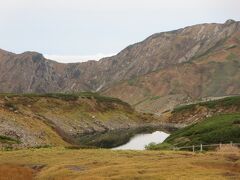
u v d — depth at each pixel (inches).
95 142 6584.6
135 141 6451.8
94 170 2138.3
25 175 2198.6
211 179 1787.6
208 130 4033.0
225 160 2381.9
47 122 6353.3
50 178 2081.7
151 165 2237.9
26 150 3275.1
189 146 3464.6
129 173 1994.3
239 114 4820.4
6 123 5226.4
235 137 3563.0
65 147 3740.2
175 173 1961.1
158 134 7795.3
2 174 2174.0
